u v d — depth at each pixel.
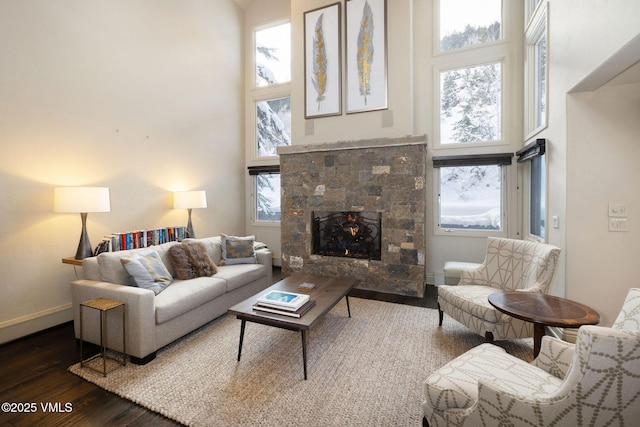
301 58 4.87
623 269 2.44
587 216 2.50
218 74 5.19
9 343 2.72
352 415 1.77
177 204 4.24
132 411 1.83
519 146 4.08
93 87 3.40
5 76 2.72
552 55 2.87
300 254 4.70
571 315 1.85
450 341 2.67
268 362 2.35
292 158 4.71
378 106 4.42
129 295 2.32
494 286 2.96
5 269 2.76
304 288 2.85
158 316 2.41
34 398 1.94
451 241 4.47
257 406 1.85
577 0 2.32
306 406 1.85
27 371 2.25
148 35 4.03
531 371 1.49
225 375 2.18
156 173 4.16
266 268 3.92
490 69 4.26
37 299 2.96
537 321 1.79
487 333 2.36
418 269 4.01
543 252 2.52
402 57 4.29
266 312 2.29
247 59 5.77
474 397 1.33
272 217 5.79
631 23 1.65
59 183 3.12
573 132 2.52
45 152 3.01
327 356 2.43
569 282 2.55
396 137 4.06
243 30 5.75
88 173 3.37
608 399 1.02
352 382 2.09
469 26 4.36
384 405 1.86
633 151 2.39
